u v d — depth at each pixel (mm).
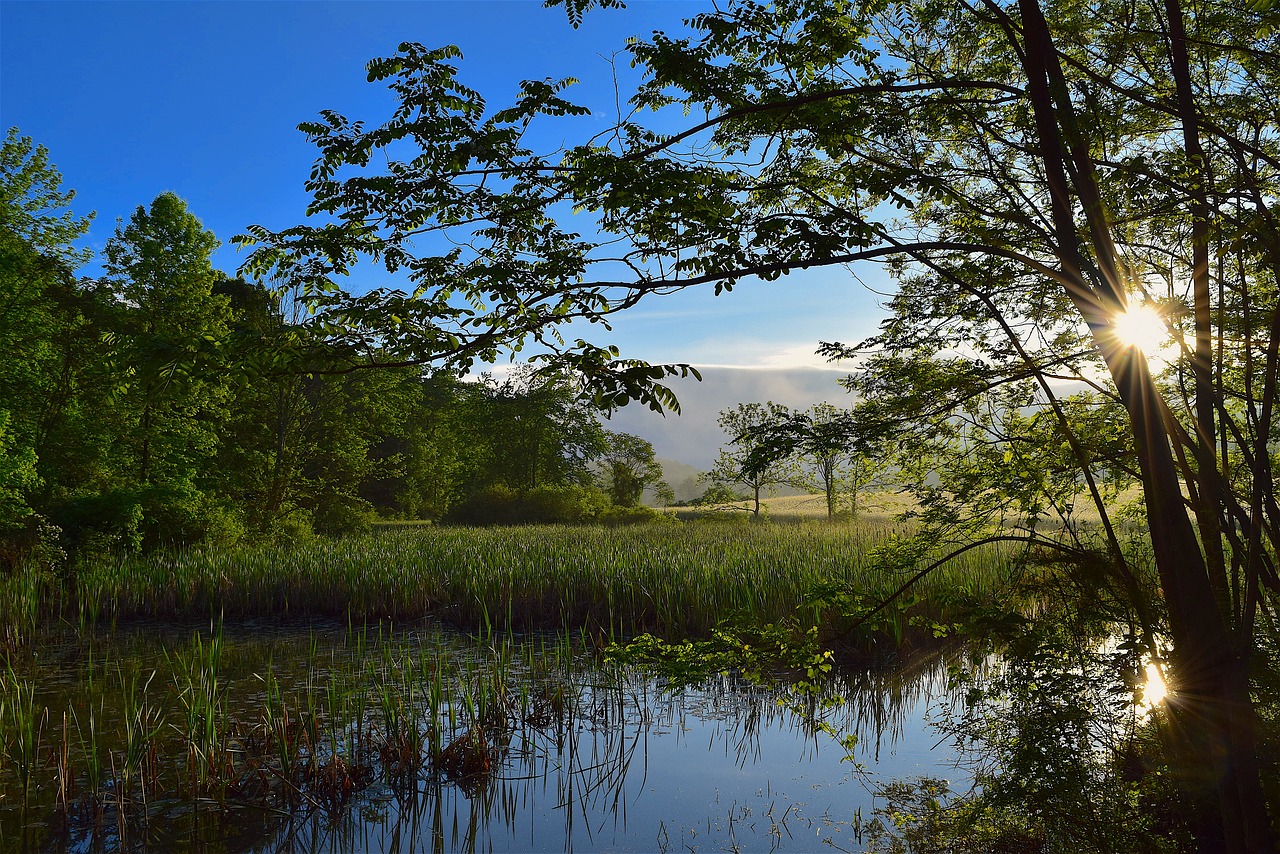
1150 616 5648
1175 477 5004
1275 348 4883
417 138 5035
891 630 12031
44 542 21188
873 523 30312
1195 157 5238
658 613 14195
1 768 8023
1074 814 5164
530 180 5164
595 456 65938
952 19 6559
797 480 33438
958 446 6492
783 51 5629
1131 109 6102
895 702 10195
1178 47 5363
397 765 8109
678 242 5238
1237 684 4766
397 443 58562
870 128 6168
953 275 6195
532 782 7875
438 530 35844
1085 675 5379
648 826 6793
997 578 13648
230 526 28172
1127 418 6098
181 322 28797
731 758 8484
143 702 10242
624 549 22000
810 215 5066
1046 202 6355
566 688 10961
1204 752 4941
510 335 4895
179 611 17516
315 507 37469
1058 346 6156
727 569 16844
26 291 25172
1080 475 6379
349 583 18125
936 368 6227
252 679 11594
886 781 7613
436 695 8633
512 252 5379
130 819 6957
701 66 5438
